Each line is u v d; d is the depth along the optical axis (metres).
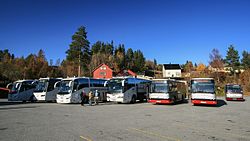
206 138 8.17
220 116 14.72
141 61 124.44
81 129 9.61
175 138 8.11
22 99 27.58
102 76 76.19
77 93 25.53
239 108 20.64
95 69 77.06
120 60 112.56
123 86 25.81
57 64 112.12
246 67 92.44
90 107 21.11
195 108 20.45
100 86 29.19
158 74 113.50
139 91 28.83
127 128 9.97
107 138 8.00
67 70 81.75
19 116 13.79
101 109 19.06
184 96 29.72
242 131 9.55
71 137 8.07
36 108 19.47
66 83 25.50
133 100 27.28
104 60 96.19
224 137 8.37
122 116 14.28
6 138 7.84
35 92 27.95
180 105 24.11
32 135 8.34
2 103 25.78
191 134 8.83
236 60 77.69
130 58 130.25
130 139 7.88
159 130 9.59
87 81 27.33
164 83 24.05
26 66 78.38
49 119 12.55
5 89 40.28
